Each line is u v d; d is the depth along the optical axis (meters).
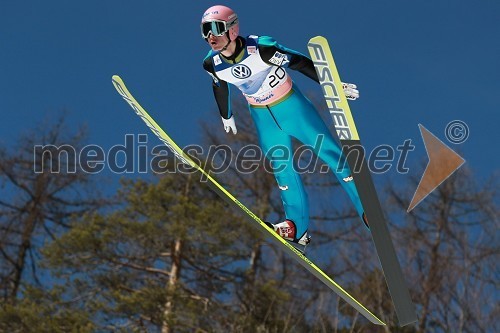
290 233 12.45
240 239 38.84
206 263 38.97
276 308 34.62
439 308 34.97
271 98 12.08
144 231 38.00
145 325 36.03
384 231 10.84
